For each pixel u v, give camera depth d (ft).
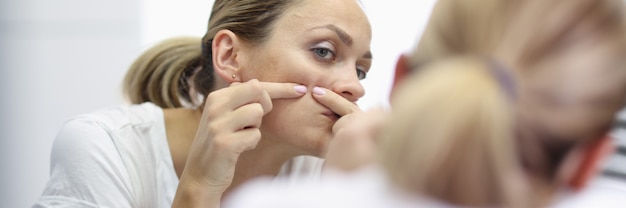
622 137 3.05
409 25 4.76
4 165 6.23
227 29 3.27
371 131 1.55
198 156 2.95
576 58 1.30
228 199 3.45
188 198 2.93
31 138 6.14
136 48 5.74
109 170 3.14
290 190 1.58
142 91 3.88
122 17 5.75
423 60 1.45
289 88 3.07
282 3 3.16
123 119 3.40
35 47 5.98
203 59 3.49
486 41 1.35
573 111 1.30
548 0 1.32
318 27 3.11
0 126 6.11
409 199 1.37
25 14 5.96
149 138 3.41
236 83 3.17
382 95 1.60
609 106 1.32
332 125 3.13
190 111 3.59
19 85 6.05
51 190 3.14
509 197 1.29
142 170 3.30
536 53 1.31
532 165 1.34
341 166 1.55
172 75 3.76
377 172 1.46
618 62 1.30
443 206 1.33
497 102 1.25
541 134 1.31
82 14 5.84
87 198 3.06
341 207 1.46
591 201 1.47
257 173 3.46
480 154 1.24
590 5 1.30
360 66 3.36
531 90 1.30
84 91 5.95
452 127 1.23
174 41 3.84
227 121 2.92
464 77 1.27
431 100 1.26
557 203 1.43
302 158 3.71
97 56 5.87
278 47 3.14
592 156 1.40
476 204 1.30
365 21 3.21
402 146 1.29
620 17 1.32
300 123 3.12
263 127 3.19
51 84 6.01
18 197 6.26
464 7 1.38
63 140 3.24
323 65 3.15
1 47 6.01
